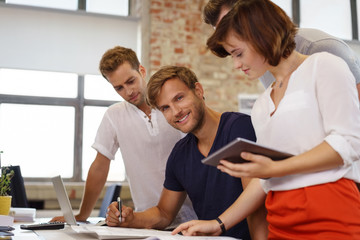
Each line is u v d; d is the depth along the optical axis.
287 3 6.41
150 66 5.38
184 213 2.02
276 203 1.16
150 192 2.23
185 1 5.60
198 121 1.60
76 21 5.42
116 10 5.74
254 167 1.06
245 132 1.58
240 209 1.37
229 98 5.68
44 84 5.64
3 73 5.53
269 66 1.22
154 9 5.48
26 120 5.54
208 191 1.63
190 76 1.61
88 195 2.40
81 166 5.62
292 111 1.15
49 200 4.89
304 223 1.09
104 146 2.33
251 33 1.15
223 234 1.55
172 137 2.22
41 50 5.27
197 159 1.68
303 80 1.16
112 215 1.66
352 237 1.02
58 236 1.47
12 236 1.43
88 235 1.50
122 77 2.12
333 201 1.05
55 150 5.58
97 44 5.45
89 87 5.78
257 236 1.43
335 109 1.08
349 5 6.52
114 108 2.34
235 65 1.23
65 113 5.67
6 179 2.22
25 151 5.50
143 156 2.23
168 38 5.48
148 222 1.73
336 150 1.03
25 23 5.26
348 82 1.09
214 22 1.94
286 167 1.05
